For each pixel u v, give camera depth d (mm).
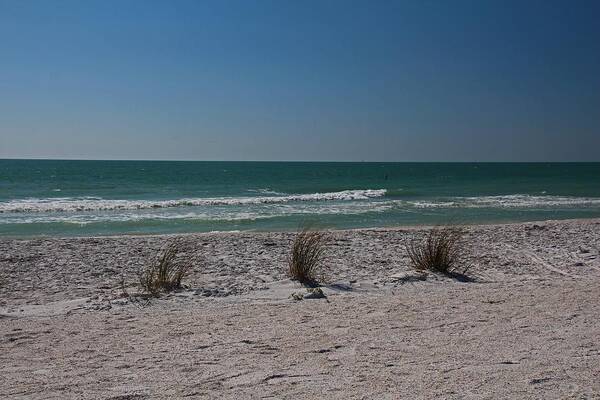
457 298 7168
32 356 4848
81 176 59906
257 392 3865
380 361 4551
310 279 8883
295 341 5211
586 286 7914
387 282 8617
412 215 22391
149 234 16938
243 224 19312
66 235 16641
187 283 8664
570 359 4523
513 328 5551
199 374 4289
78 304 7258
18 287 8664
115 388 3992
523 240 13633
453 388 3881
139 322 6113
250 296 7723
